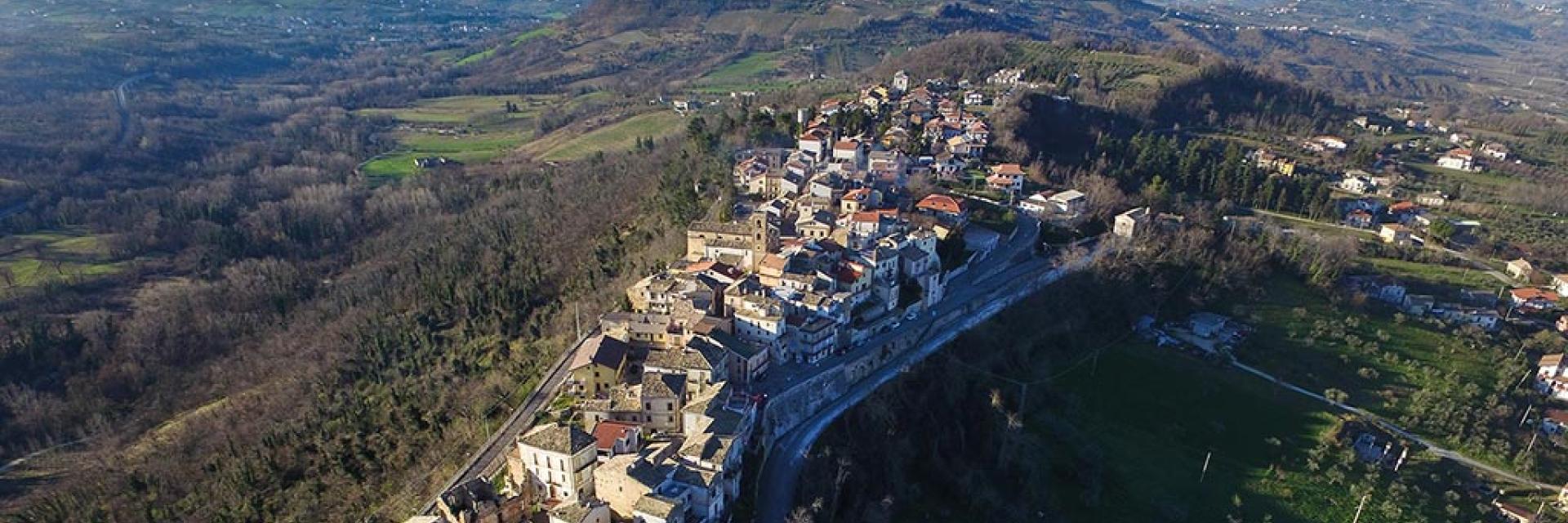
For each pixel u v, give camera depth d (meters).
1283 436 181.88
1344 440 179.12
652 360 154.38
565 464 124.44
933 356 182.75
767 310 169.88
